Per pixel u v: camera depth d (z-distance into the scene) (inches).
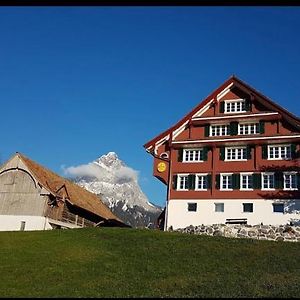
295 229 1469.0
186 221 1886.1
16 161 2094.0
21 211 2006.6
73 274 1006.4
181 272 1042.7
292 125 1913.1
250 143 1916.8
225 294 822.5
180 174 1977.1
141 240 1341.0
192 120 2055.9
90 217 2384.4
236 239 1354.6
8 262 1091.9
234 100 2059.5
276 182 1825.8
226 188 1889.8
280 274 1003.9
